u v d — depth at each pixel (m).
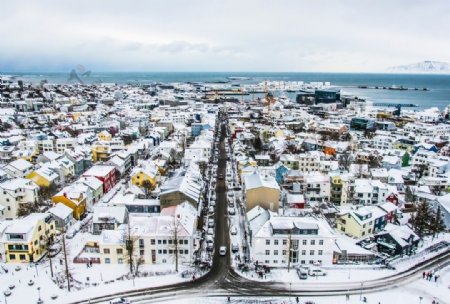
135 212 101.00
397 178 132.88
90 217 105.56
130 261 76.69
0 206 102.88
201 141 176.50
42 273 76.50
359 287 73.25
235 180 139.62
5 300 67.56
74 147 169.25
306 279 75.62
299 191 115.62
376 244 89.75
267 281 74.88
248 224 93.00
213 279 75.44
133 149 163.88
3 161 153.50
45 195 116.94
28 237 80.50
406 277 77.25
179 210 90.00
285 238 80.12
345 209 112.75
